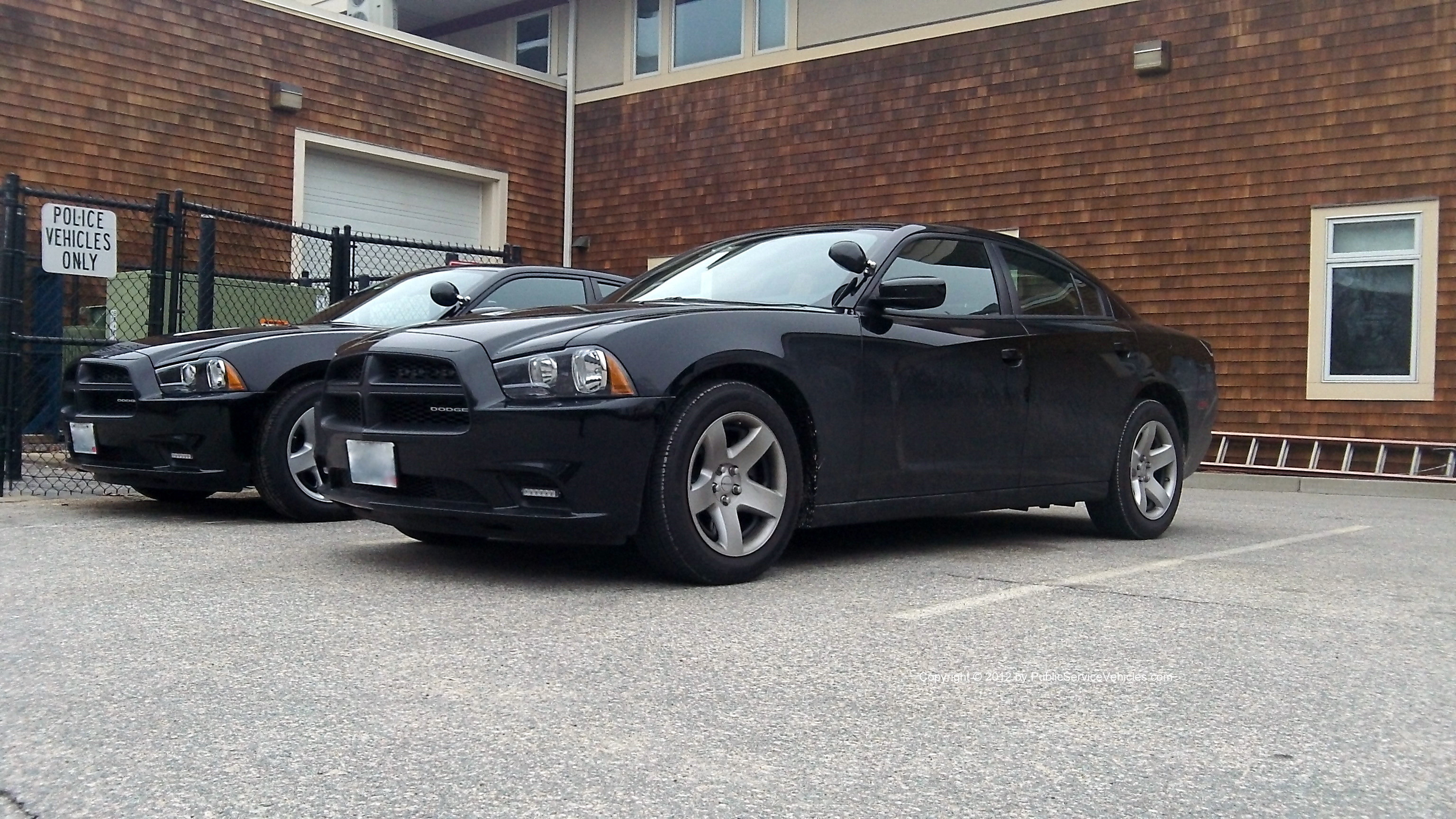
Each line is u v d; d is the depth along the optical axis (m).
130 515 6.51
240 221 8.73
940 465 5.15
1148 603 4.37
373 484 4.51
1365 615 4.26
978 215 13.23
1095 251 12.45
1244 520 7.54
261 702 2.96
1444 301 10.62
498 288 6.76
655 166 15.88
